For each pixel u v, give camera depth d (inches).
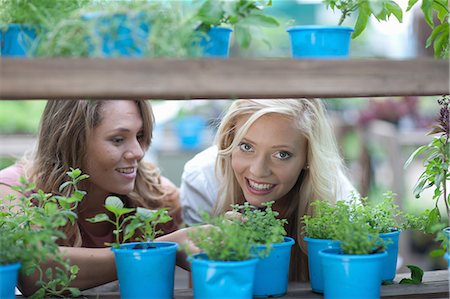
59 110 70.2
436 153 61.5
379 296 49.5
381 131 189.9
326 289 49.8
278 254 53.8
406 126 202.7
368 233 50.9
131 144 70.9
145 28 45.4
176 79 39.5
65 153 70.8
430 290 55.7
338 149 79.5
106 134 69.2
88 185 74.1
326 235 55.8
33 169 72.7
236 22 48.7
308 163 69.6
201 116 202.8
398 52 232.1
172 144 197.8
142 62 39.3
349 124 207.3
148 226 53.9
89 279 57.2
